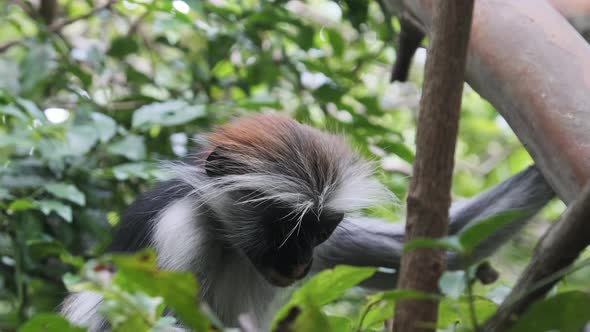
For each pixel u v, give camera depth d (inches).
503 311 97.7
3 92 237.8
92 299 208.8
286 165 209.6
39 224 251.9
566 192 127.4
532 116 133.5
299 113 291.1
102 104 310.5
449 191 102.5
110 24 392.5
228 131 227.1
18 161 252.2
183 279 92.3
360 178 224.4
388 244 256.1
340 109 289.0
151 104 278.5
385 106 438.6
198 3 249.9
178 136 300.5
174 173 226.7
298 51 344.2
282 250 206.8
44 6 347.9
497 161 444.8
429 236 101.8
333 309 253.0
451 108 101.6
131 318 105.3
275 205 205.9
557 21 142.9
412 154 272.7
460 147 465.1
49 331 111.5
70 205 259.6
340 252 255.1
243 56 331.6
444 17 101.2
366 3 281.3
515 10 144.9
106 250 229.1
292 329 98.5
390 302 120.4
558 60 134.4
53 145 244.4
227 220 213.2
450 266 237.0
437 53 101.7
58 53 304.5
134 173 238.7
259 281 233.3
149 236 214.5
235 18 296.0
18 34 376.2
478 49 146.8
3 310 322.7
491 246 227.8
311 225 205.8
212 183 214.5
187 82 342.0
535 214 225.6
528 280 96.1
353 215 247.0
